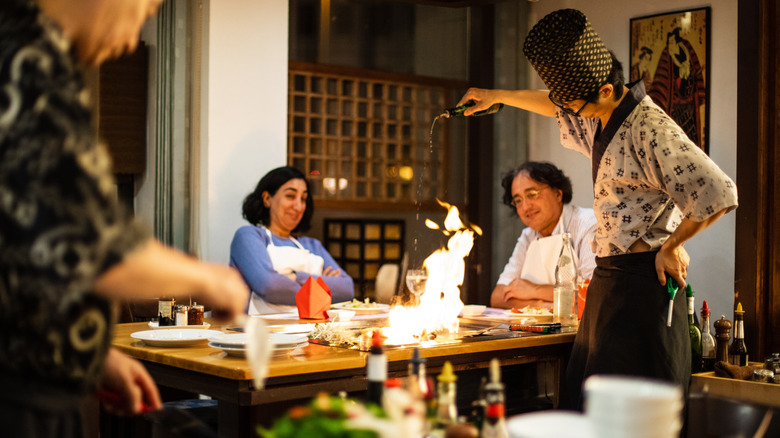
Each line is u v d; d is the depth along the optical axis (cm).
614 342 236
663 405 87
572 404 252
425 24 533
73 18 103
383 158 533
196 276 95
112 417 238
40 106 88
